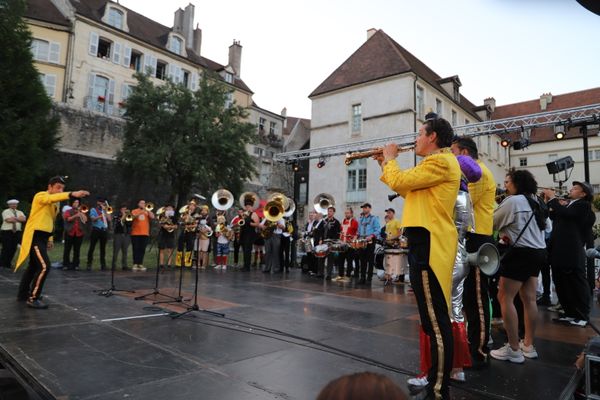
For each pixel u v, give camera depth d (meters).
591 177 33.03
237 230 11.38
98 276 8.41
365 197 24.05
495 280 5.15
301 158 17.48
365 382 0.81
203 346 3.63
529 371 3.22
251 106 40.41
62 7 27.53
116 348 3.50
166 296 6.09
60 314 4.74
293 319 4.91
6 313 4.71
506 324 3.49
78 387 2.63
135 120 23.98
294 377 2.92
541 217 3.48
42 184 20.06
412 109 22.78
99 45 30.09
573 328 4.96
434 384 2.38
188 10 37.09
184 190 25.44
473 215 3.33
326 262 9.66
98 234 9.80
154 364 3.12
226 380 2.83
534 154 35.84
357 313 5.42
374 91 24.41
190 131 24.27
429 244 2.47
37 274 5.14
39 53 25.94
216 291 7.02
